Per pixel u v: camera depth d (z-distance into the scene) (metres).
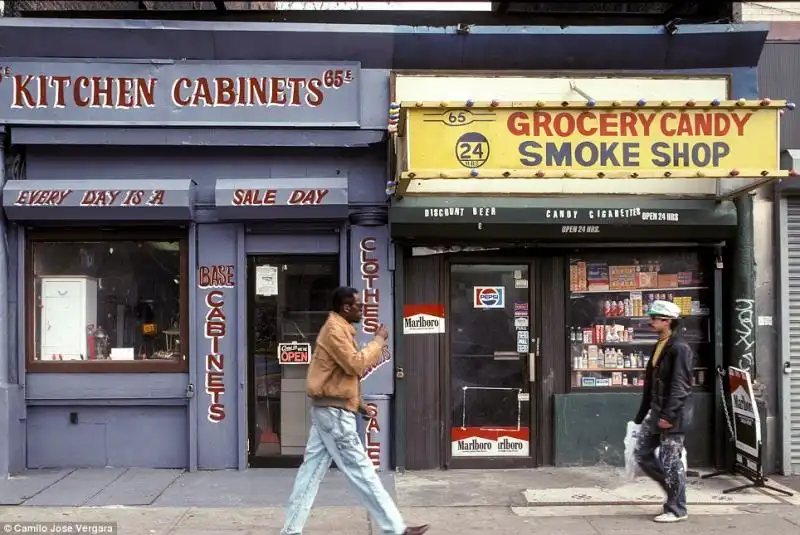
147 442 7.37
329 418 4.99
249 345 7.42
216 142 7.21
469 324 7.59
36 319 7.44
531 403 7.55
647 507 6.24
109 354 7.48
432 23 7.89
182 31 7.05
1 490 6.58
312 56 7.26
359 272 7.34
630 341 7.66
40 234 7.35
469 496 6.54
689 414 5.79
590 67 7.46
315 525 5.72
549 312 7.61
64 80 7.11
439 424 7.45
